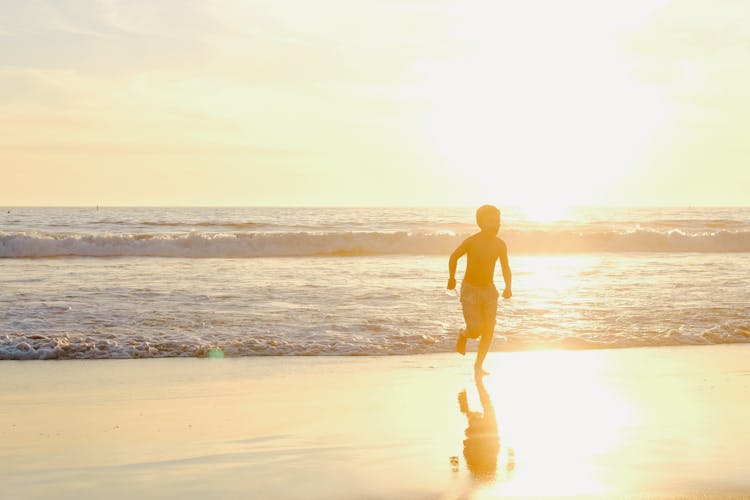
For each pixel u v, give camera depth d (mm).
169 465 4566
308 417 5926
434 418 5883
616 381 7473
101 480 4270
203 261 23516
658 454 4758
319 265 21953
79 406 6359
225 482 4199
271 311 12219
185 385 7270
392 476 4297
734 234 30047
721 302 13570
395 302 13438
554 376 7758
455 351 9375
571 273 19438
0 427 5609
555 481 4176
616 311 12453
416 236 28109
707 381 7477
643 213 91875
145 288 15234
